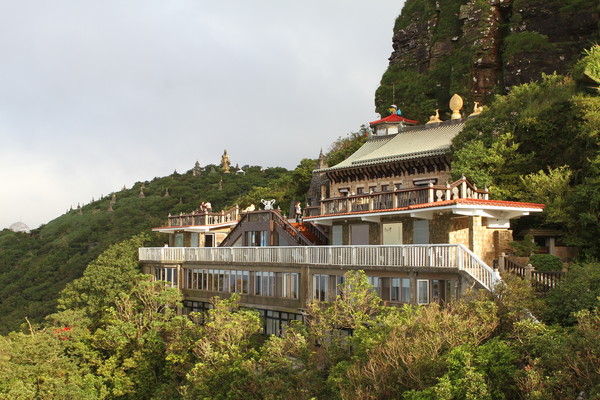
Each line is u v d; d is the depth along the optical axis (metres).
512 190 37.91
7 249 120.38
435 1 84.31
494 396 19.66
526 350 20.88
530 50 64.75
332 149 82.38
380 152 54.66
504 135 40.28
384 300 31.34
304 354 27.48
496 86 70.19
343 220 39.28
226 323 33.41
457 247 27.77
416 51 85.81
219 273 43.66
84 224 123.62
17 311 83.88
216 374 30.19
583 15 62.59
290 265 37.38
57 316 43.88
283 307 37.81
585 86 39.62
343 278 33.59
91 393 37.22
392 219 35.56
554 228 36.28
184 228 54.38
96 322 46.69
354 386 21.94
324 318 29.12
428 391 19.53
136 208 125.56
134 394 38.56
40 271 99.06
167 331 39.84
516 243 33.16
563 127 38.91
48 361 37.16
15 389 33.53
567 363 18.64
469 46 74.25
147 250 50.34
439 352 21.50
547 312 23.92
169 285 47.56
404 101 82.19
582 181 36.12
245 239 48.12
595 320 19.84
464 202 30.23
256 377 27.86
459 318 22.52
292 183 77.06
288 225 44.41
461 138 45.09
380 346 22.39
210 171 150.00
